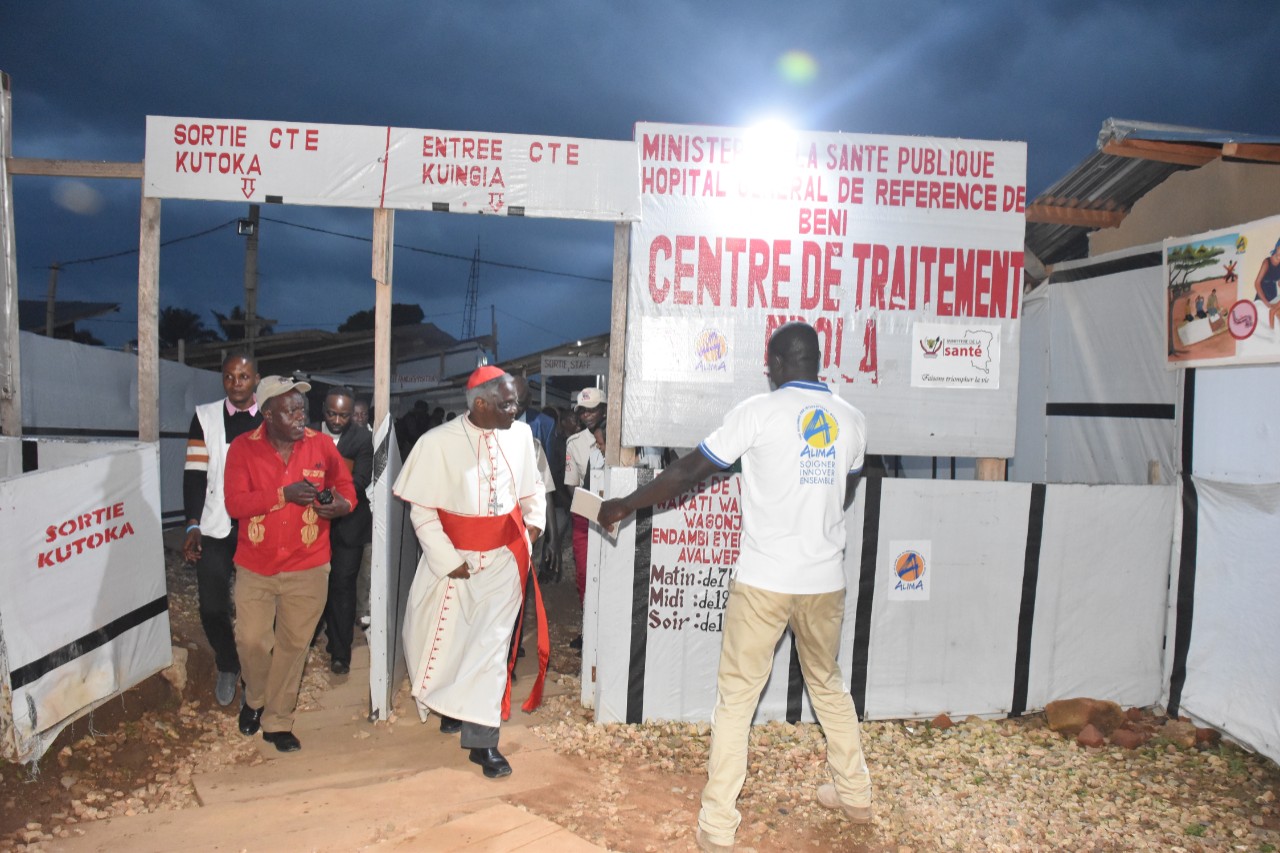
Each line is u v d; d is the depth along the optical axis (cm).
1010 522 526
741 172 510
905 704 522
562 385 2697
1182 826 392
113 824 361
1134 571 540
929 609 521
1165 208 606
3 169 507
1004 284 523
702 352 510
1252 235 480
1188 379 534
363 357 2544
